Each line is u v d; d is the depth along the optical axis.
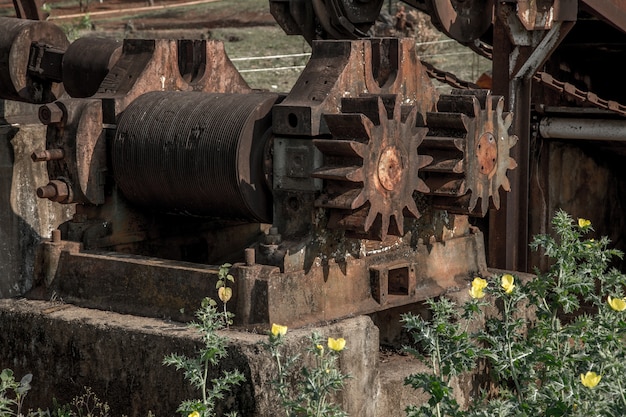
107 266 11.34
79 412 10.84
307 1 16.69
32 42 14.11
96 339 10.79
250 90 13.43
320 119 10.63
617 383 9.17
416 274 11.96
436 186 11.34
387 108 10.64
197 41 12.86
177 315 10.83
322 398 9.03
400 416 11.12
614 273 11.17
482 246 12.85
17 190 15.27
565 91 15.35
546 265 17.19
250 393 9.76
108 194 11.98
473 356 9.77
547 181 17.33
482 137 11.32
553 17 14.45
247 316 10.41
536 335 10.77
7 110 15.39
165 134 11.45
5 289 15.25
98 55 13.16
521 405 9.28
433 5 14.79
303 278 10.65
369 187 10.30
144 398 10.48
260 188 11.09
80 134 11.59
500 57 14.89
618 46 17.95
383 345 12.22
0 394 10.67
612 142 17.50
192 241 12.80
